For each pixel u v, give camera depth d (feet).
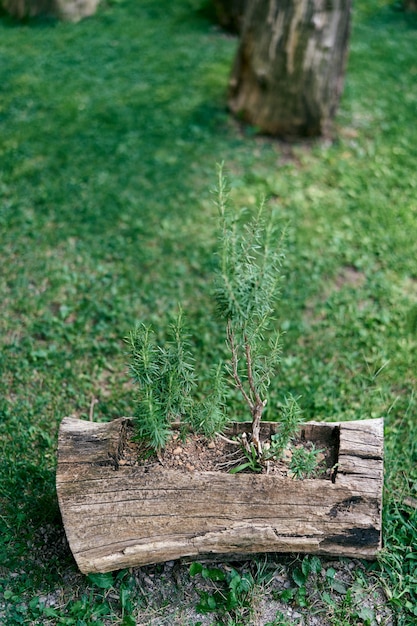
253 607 4.53
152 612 4.53
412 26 11.91
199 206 7.59
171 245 7.13
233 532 4.41
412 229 7.43
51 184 7.82
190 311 6.50
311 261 7.02
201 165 8.15
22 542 4.82
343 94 9.55
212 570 4.64
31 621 4.47
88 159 8.20
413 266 7.04
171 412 4.58
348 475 4.53
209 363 6.08
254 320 4.48
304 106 8.30
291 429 4.54
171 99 9.34
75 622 4.44
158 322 6.40
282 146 8.51
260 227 4.43
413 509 5.06
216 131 8.72
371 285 6.80
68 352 6.13
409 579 4.66
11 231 7.23
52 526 4.92
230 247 4.26
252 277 4.28
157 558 4.45
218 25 11.61
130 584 4.61
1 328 6.28
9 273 6.79
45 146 8.39
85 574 4.50
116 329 6.32
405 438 5.57
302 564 4.62
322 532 4.44
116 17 11.85
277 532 4.43
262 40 8.11
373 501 4.47
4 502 5.03
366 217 7.55
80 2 11.72
